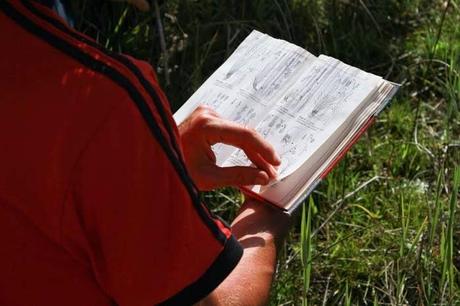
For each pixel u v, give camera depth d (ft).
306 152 5.93
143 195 4.32
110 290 4.58
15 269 4.58
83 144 4.23
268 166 5.80
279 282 8.77
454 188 8.38
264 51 6.70
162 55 11.45
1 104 4.32
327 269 9.21
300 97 6.29
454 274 9.02
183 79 11.30
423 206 9.79
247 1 12.24
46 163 4.28
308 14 12.31
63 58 4.32
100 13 11.66
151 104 4.34
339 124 6.01
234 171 5.72
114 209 4.31
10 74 4.34
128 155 4.25
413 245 8.90
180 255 4.49
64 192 4.29
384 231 9.55
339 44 12.07
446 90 11.14
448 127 10.32
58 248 4.53
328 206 9.87
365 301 8.94
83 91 4.25
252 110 6.31
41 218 4.41
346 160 10.19
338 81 6.30
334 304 8.95
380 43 12.20
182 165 4.46
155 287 4.51
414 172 10.50
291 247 9.34
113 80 4.27
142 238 4.40
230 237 4.73
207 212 4.64
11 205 4.44
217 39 11.95
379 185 10.27
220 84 6.56
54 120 4.26
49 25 4.38
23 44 4.36
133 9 11.83
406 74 11.71
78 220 4.36
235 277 5.34
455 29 12.20
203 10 12.26
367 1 12.71
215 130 5.70
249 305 5.26
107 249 4.43
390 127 11.12
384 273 9.09
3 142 4.32
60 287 4.61
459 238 9.35
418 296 8.81
